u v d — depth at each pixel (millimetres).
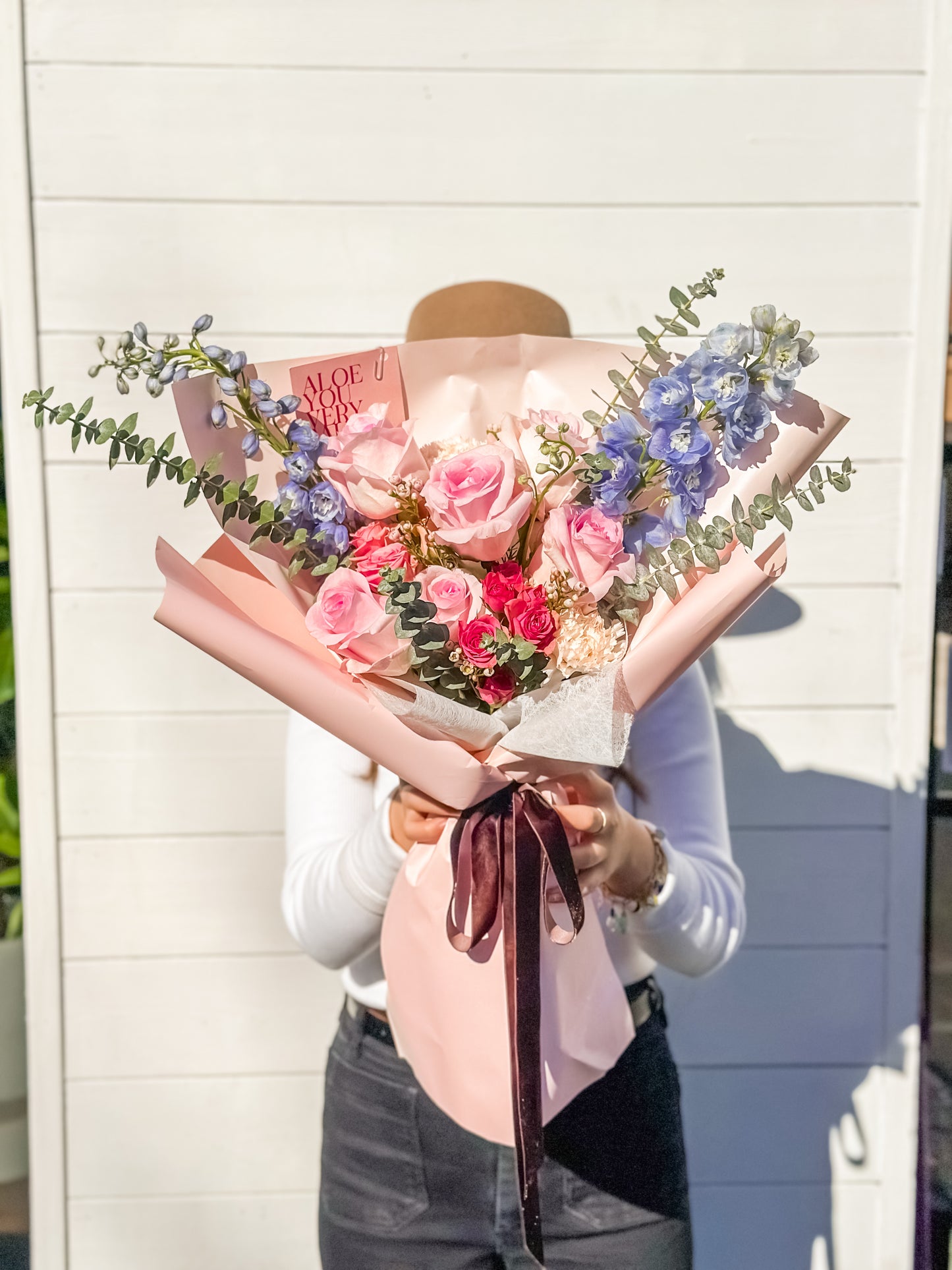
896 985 1402
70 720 1341
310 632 709
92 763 1348
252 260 1301
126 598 1333
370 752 745
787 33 1296
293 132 1285
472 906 757
